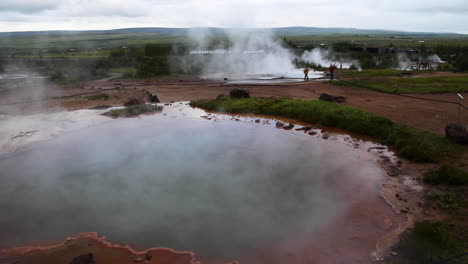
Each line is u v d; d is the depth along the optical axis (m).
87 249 4.91
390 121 10.92
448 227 5.18
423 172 7.45
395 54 44.44
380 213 5.82
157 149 9.30
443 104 14.16
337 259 4.64
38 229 5.43
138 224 5.54
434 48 55.09
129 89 21.09
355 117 11.47
